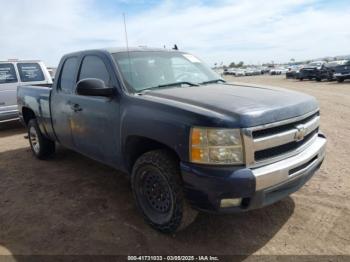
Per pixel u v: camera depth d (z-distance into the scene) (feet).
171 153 10.22
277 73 193.16
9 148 23.44
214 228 11.18
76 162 19.06
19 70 29.91
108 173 16.97
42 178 16.61
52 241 10.78
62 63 16.02
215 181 8.80
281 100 10.32
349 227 10.94
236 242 10.37
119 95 11.75
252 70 213.66
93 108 13.03
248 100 10.05
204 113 9.10
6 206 13.52
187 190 9.38
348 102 41.29
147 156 10.55
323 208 12.24
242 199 9.00
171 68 13.78
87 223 11.83
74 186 15.35
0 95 28.55
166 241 10.53
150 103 10.49
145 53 13.80
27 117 21.07
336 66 78.38
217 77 14.89
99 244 10.50
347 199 12.87
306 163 10.43
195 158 9.09
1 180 16.61
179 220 10.05
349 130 24.77
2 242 10.85
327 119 29.60
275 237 10.56
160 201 10.76
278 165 9.41
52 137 17.74
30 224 11.96
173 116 9.64
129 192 14.44
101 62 13.23
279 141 9.52
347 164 16.85
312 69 96.43
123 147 11.63
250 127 8.85
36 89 18.58
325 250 9.82
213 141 8.85
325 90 59.57
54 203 13.60
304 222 11.35
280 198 9.82
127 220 11.93
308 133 10.85
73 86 14.83
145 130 10.41
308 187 14.10
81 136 14.34
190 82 13.37
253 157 8.97
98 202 13.51
